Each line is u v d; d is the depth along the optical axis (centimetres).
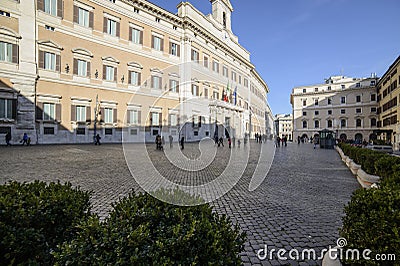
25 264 195
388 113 4041
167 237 186
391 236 202
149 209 214
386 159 610
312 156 1723
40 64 2166
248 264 307
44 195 253
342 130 5719
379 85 4894
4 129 1992
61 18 2277
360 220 227
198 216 217
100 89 2480
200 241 184
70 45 2330
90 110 2420
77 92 2358
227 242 198
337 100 5834
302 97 6362
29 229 212
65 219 245
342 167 1153
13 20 2041
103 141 2458
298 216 474
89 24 2441
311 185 751
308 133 6228
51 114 2219
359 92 5531
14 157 1233
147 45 2747
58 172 862
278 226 425
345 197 613
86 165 1023
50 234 237
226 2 3631
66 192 270
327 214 487
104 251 172
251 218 463
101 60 2495
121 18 2623
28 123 2086
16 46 2045
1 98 1978
